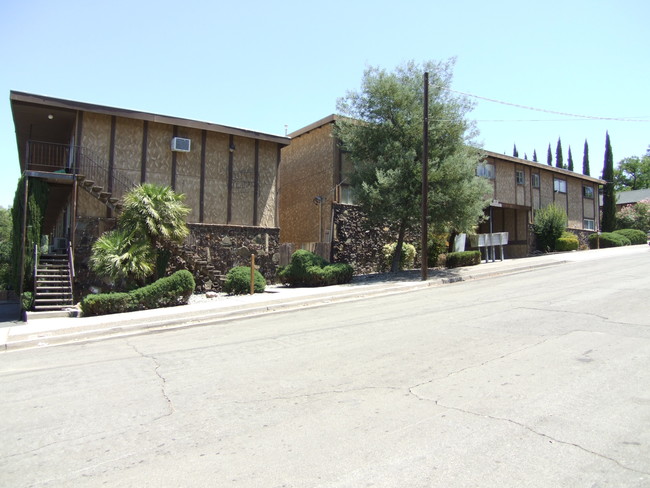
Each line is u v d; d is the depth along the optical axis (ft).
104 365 24.11
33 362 26.07
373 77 62.49
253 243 63.05
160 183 57.00
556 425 13.62
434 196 58.65
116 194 54.03
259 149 64.80
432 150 61.41
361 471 11.47
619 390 16.20
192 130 59.67
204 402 17.25
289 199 78.95
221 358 24.18
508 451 12.16
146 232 49.60
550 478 10.76
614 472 10.93
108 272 46.32
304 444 13.20
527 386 16.99
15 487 11.46
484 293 43.11
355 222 69.67
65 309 45.34
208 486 11.14
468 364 20.16
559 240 97.76
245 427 14.67
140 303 43.91
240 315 39.88
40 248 53.47
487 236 77.66
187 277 46.01
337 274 55.77
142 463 12.52
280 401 16.92
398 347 24.00
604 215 134.21
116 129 54.70
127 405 17.31
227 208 61.62
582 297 36.81
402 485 10.72
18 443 14.21
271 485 11.03
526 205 99.35
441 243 75.66
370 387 17.88
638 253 81.76
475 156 62.23
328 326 31.60
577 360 19.90
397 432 13.65
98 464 12.57
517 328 26.86
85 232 52.39
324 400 16.76
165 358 24.91
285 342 27.25
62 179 50.62
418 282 53.83
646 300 34.09
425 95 56.03
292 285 59.11
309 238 73.00
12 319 46.70
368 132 62.23
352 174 63.87
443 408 15.31
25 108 51.13
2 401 18.48
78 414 16.58
